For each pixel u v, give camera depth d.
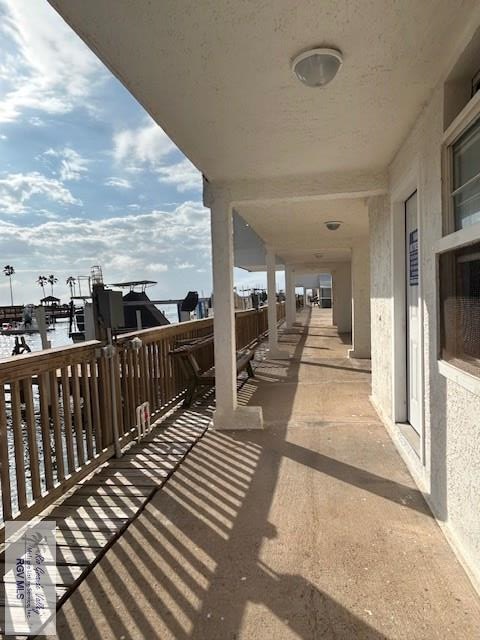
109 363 3.53
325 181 4.00
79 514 2.63
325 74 2.05
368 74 2.24
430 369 2.60
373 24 1.83
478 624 1.70
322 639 1.66
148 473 3.21
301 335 12.94
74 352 3.05
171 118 2.74
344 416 4.55
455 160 2.23
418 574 2.00
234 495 2.85
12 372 2.39
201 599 1.89
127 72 2.18
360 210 5.54
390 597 1.86
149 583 2.01
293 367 7.64
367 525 2.43
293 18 1.77
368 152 3.46
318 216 5.83
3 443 2.32
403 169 3.25
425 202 2.65
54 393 2.82
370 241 5.09
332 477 3.06
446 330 2.32
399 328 3.84
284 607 1.83
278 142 3.18
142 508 2.71
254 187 4.12
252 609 1.82
